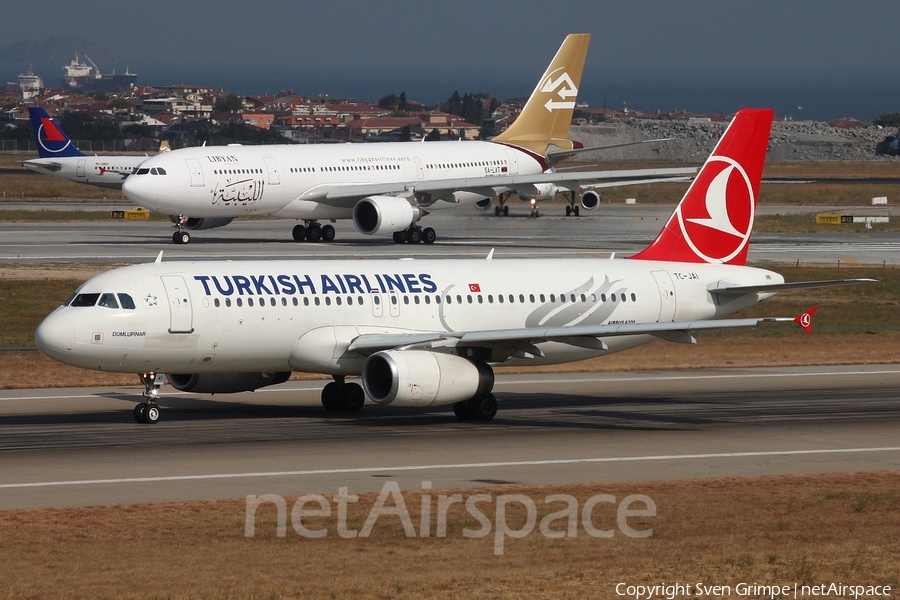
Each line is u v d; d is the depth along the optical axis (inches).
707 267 6776.6
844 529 3567.9
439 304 5969.5
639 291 6481.3
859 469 4635.8
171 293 5349.4
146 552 3206.2
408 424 5561.0
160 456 4643.2
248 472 4360.2
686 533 3491.6
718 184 6791.3
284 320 5561.0
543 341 5738.2
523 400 6348.4
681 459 4766.2
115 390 6481.3
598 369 7485.2
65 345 5167.3
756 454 4896.7
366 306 5767.7
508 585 2866.6
